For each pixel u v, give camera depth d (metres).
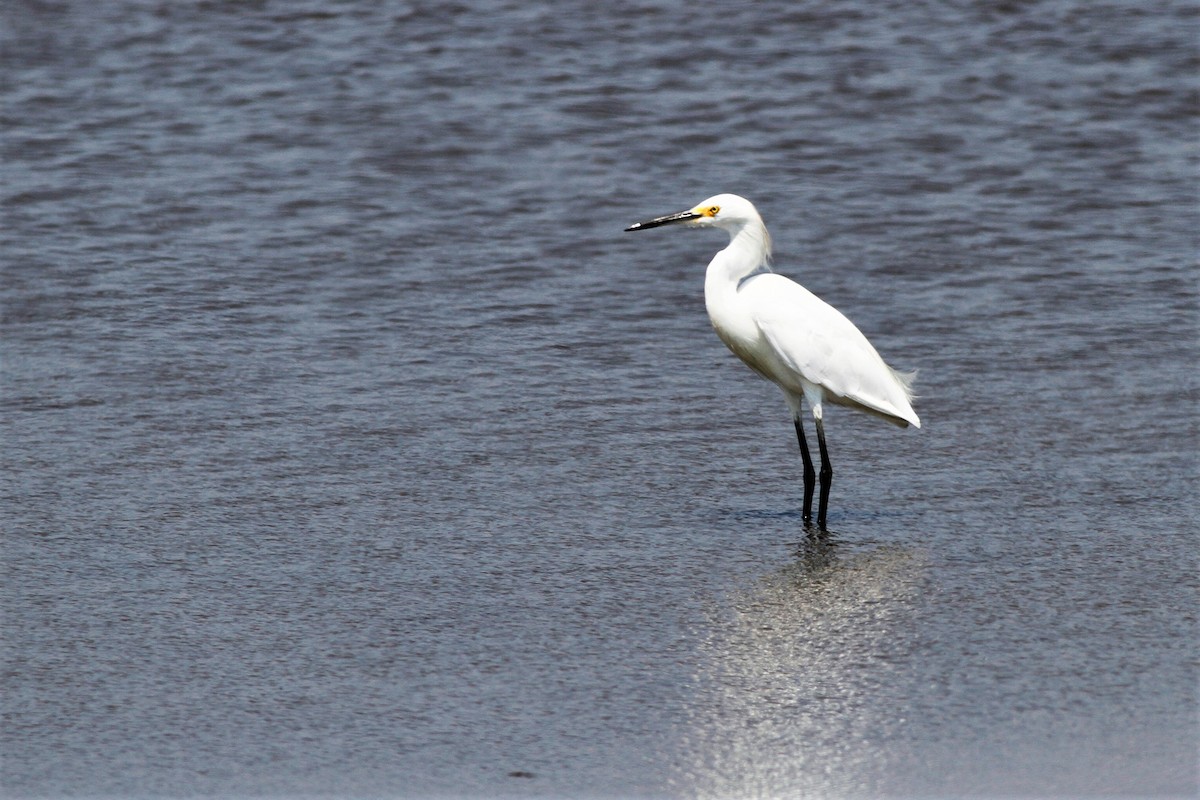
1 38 27.55
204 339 17.16
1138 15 28.25
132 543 11.66
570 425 14.72
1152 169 22.94
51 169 22.83
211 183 22.45
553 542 11.77
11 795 8.05
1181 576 11.00
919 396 15.67
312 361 16.52
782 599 10.66
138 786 8.15
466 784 8.16
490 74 26.22
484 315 18.19
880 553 11.58
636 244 20.64
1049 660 9.59
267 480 13.10
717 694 9.16
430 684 9.30
